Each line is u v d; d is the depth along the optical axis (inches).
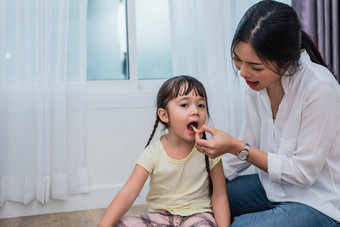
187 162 46.1
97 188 77.8
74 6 73.8
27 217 73.0
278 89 44.8
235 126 80.0
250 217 41.4
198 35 78.3
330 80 40.1
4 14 70.0
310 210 41.1
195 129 43.0
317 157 40.0
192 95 44.3
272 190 46.9
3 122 70.7
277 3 39.2
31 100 72.0
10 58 71.0
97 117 78.0
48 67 71.9
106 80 81.9
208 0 77.3
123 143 79.5
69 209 76.6
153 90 82.9
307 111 40.6
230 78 79.0
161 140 48.3
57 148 73.6
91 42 81.7
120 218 43.3
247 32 37.5
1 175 71.5
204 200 46.9
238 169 52.6
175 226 43.9
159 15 86.0
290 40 37.6
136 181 45.2
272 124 46.2
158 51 86.2
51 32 72.1
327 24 76.5
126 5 83.5
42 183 72.7
